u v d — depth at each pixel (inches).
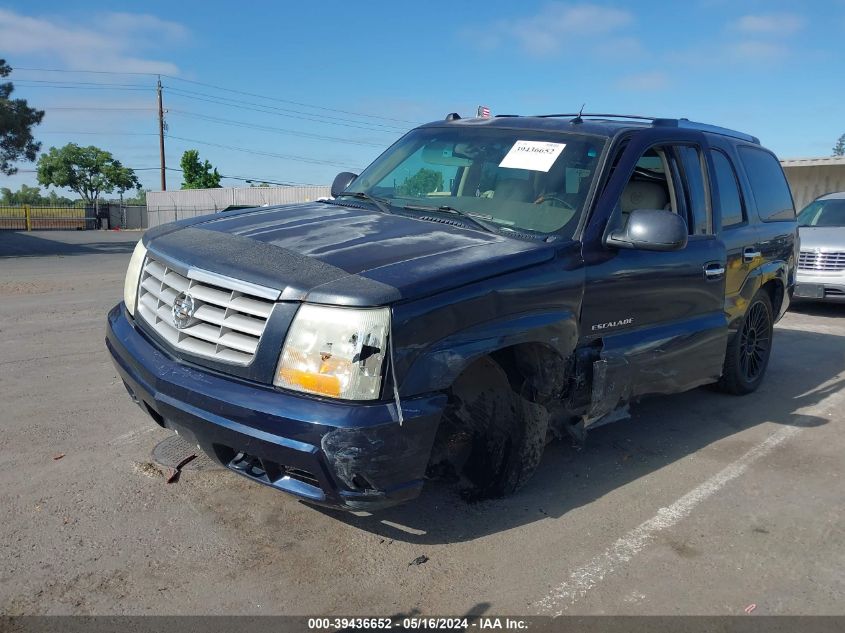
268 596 118.2
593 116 201.5
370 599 118.8
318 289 116.2
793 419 223.0
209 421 119.7
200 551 130.2
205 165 2218.3
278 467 121.3
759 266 228.2
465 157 180.9
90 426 186.9
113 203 2299.5
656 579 129.1
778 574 132.6
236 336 122.9
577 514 152.6
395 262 127.1
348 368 112.9
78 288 464.1
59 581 119.0
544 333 139.6
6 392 213.5
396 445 115.0
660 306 173.8
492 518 148.6
